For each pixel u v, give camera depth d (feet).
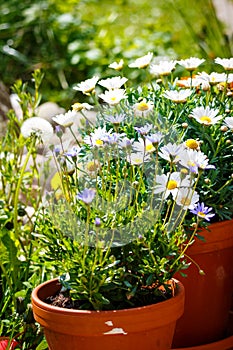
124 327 3.84
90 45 10.52
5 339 4.72
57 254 4.04
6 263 5.23
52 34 10.91
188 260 4.45
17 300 4.92
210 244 4.42
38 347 4.61
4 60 10.70
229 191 4.44
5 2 11.62
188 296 4.50
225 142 4.49
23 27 11.24
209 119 4.27
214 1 8.82
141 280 4.00
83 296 3.97
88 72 10.00
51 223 4.08
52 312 3.90
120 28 10.94
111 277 3.89
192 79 4.75
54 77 10.41
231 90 4.94
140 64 4.66
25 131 4.71
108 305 3.98
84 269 3.88
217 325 4.61
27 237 5.57
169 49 9.53
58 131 4.17
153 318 3.86
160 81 4.70
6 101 7.43
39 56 10.89
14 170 6.13
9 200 5.85
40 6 11.31
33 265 4.93
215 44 7.64
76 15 11.30
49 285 4.20
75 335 3.87
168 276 4.01
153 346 3.93
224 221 4.43
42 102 9.73
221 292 4.57
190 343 4.56
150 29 10.73
